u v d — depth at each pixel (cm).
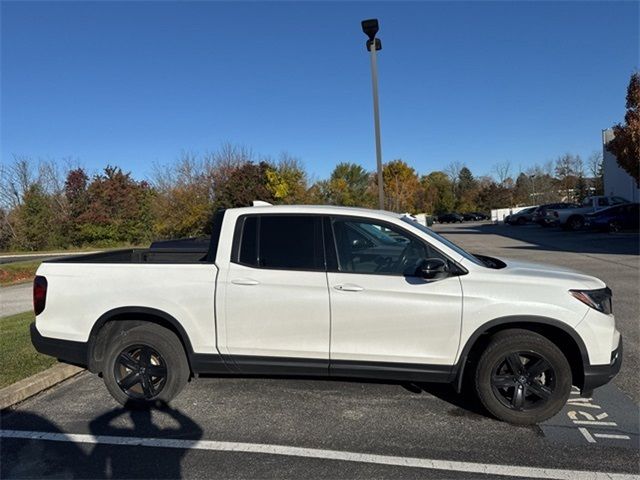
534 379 389
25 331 712
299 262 415
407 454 350
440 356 396
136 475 333
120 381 441
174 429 399
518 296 385
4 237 3884
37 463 353
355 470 330
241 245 427
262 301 411
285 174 3353
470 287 390
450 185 8031
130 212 3972
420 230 416
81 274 443
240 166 3422
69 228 3962
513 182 7694
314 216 426
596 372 380
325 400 449
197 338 424
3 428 412
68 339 441
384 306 396
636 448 354
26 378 502
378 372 405
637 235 2147
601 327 380
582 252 1593
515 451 352
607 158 3606
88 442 383
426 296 393
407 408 429
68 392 493
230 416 420
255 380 501
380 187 1177
